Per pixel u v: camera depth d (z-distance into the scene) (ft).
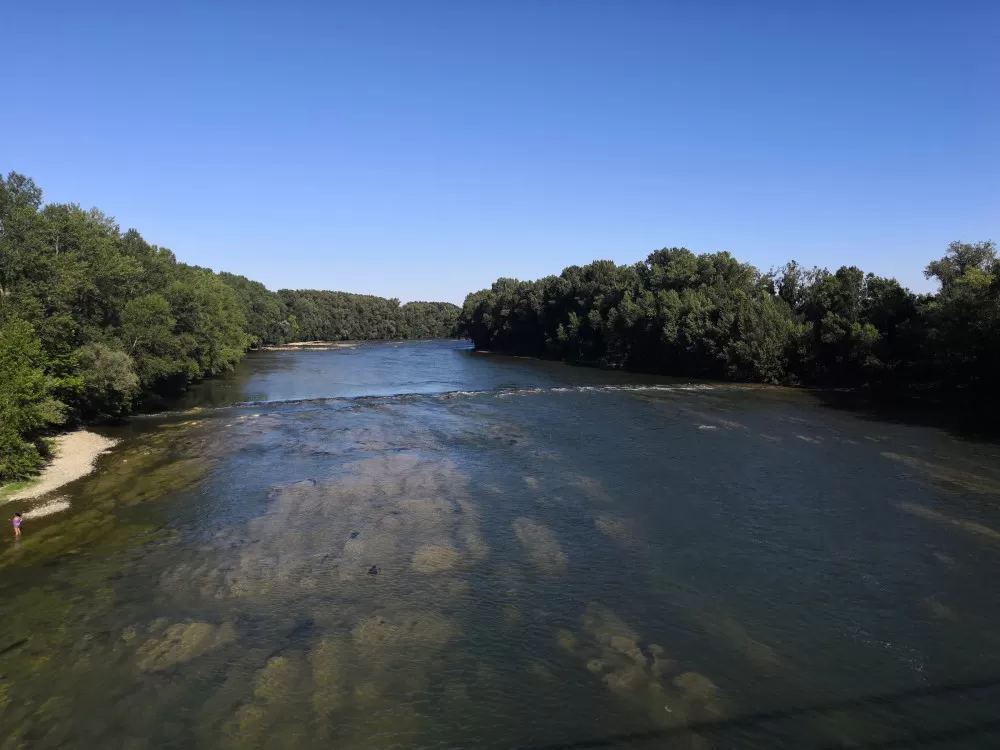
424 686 53.52
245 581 73.15
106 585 72.49
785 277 292.81
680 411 185.06
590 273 423.23
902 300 232.53
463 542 83.82
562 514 94.02
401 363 403.13
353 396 231.71
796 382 250.57
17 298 135.64
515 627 62.59
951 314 187.83
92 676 55.26
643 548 81.30
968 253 227.20
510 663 56.54
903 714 48.73
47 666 56.75
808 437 145.89
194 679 54.75
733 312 279.90
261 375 320.70
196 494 105.91
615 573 74.23
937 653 56.90
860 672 54.24
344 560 78.64
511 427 162.09
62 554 81.41
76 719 49.62
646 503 98.63
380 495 104.06
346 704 51.29
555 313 440.45
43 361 134.21
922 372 211.41
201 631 62.39
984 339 181.98
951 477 110.83
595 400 211.20
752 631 61.11
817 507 95.81
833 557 77.66
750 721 48.29
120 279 179.01
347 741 46.98
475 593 69.72
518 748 46.01
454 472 117.50
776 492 103.35
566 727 48.16
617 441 143.23
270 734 47.75
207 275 374.43
